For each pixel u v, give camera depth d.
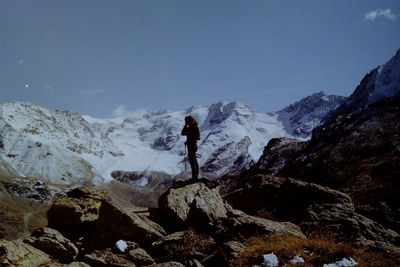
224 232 12.99
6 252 10.74
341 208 14.81
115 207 14.26
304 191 16.03
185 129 17.73
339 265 10.41
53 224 16.11
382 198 52.59
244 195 17.62
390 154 81.56
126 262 12.00
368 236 13.11
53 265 10.84
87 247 13.84
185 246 12.84
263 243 11.76
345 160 94.44
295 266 10.42
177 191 16.12
